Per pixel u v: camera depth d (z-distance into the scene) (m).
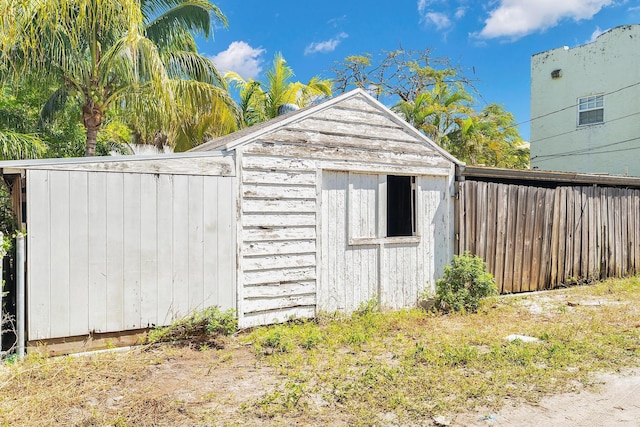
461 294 6.84
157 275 5.27
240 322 5.78
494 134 18.91
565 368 4.24
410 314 6.61
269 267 6.02
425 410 3.38
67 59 8.54
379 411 3.38
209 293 5.58
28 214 4.60
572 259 9.04
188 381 4.05
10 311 4.90
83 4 5.51
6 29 4.83
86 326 4.86
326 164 6.51
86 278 4.87
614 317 6.24
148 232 5.22
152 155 5.26
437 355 4.63
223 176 5.70
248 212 5.88
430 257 7.49
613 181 9.60
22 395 3.63
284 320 6.12
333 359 4.64
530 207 8.48
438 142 17.25
